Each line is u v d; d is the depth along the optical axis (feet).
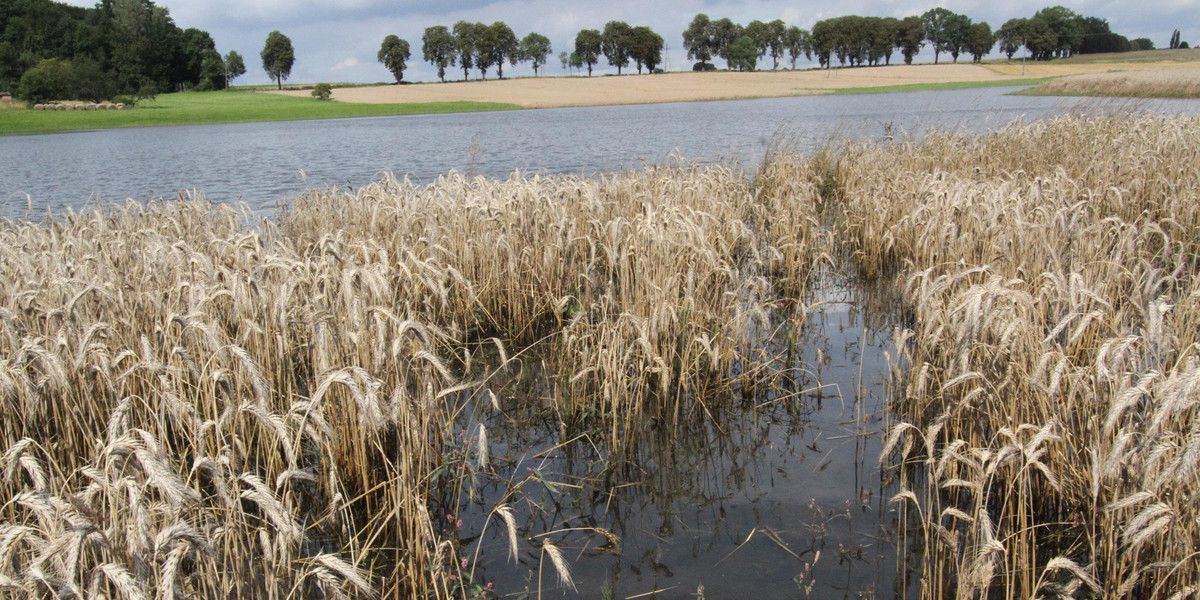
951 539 13.83
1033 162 47.14
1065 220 26.07
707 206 36.01
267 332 19.36
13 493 16.12
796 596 14.08
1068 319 14.96
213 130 174.09
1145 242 29.43
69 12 387.75
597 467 19.49
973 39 498.69
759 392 23.72
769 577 14.74
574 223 31.19
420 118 216.13
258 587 13.21
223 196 66.49
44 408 17.38
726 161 65.05
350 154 104.47
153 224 35.53
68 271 24.85
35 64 293.43
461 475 17.48
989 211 29.27
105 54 338.13
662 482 18.69
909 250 34.60
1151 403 13.07
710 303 27.12
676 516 17.15
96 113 220.84
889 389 22.59
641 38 497.05
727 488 18.26
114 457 11.39
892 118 116.16
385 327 17.49
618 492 18.33
